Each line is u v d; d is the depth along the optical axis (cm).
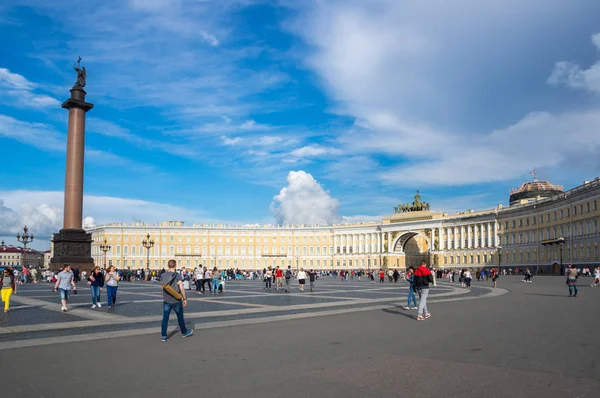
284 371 1084
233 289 4834
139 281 7925
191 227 16450
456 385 954
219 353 1293
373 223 16162
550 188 12950
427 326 1789
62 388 963
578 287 4919
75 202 6353
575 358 1195
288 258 17000
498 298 3309
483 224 12862
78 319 2038
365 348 1348
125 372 1088
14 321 1969
